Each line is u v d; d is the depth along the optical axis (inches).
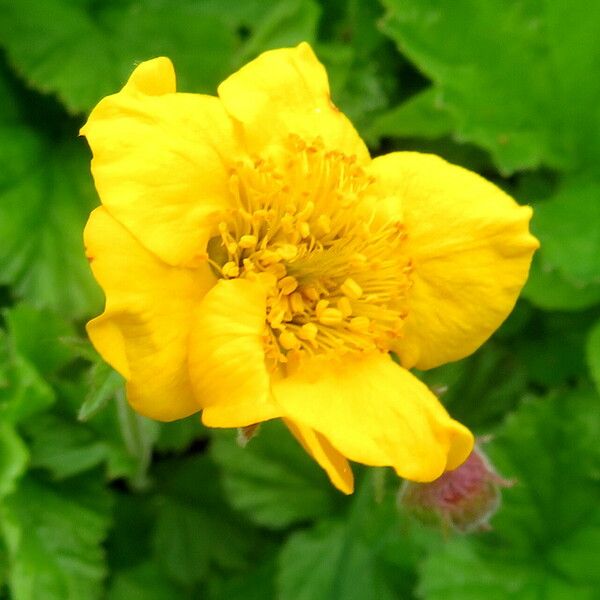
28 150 5.2
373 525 4.9
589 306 5.0
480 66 5.0
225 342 2.8
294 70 3.2
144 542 5.2
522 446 4.8
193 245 2.9
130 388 2.8
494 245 3.1
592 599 4.7
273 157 3.0
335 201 3.1
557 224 5.0
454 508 3.7
